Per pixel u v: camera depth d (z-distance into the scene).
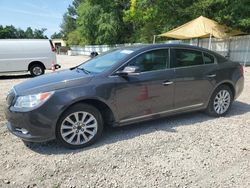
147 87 4.84
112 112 4.60
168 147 4.34
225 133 4.93
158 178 3.47
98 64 5.13
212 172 3.61
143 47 5.01
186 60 5.39
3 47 14.33
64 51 74.19
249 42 19.39
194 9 21.78
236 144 4.45
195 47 5.56
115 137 4.77
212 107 5.77
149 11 30.61
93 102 4.55
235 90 6.06
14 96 4.29
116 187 3.30
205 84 5.55
